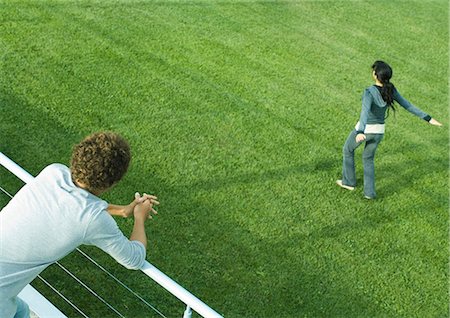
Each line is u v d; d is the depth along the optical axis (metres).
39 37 9.12
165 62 9.12
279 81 9.22
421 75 10.23
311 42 10.45
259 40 10.18
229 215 6.63
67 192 3.02
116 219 6.26
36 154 7.01
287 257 6.23
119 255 3.07
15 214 3.02
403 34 11.35
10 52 8.66
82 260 5.71
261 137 7.96
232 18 10.67
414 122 8.96
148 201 3.52
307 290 5.89
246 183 7.15
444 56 10.91
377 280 6.17
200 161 7.36
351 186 7.31
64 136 7.36
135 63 8.98
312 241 6.50
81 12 9.95
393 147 8.34
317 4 11.72
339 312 5.73
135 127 7.72
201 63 9.27
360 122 6.79
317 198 7.14
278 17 11.01
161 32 9.85
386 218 7.03
